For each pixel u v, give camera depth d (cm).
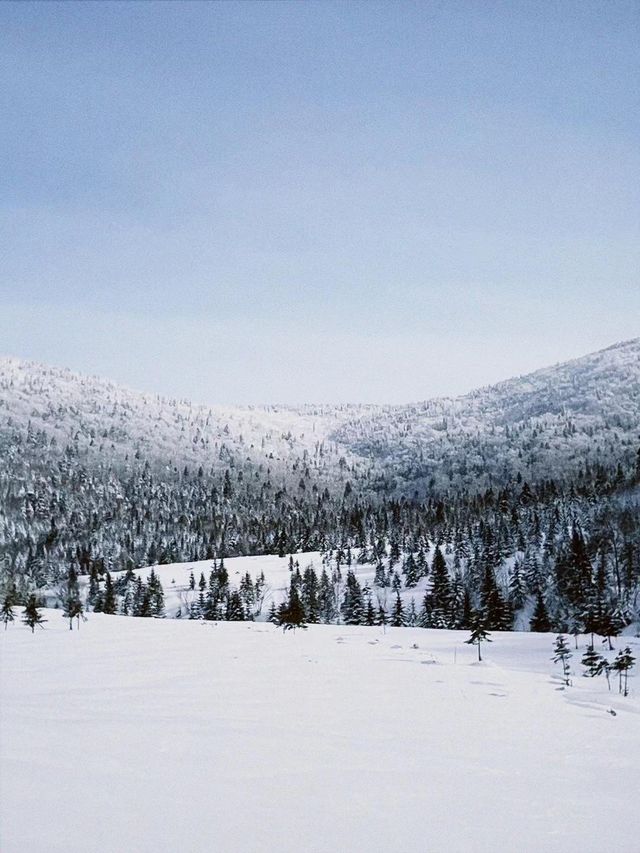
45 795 1123
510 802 1351
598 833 1198
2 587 10981
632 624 10588
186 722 1867
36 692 2247
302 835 1063
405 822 1174
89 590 17462
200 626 5572
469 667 3972
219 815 1117
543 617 11194
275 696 2442
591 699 3083
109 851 912
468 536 19812
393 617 12388
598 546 14712
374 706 2388
